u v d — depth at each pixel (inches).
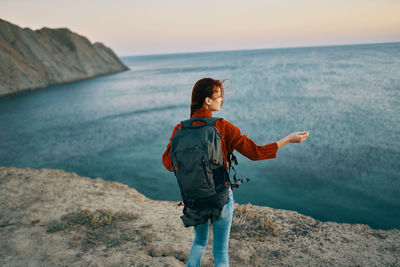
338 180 418.3
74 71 3442.4
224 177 54.8
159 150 700.7
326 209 338.6
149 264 106.6
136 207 167.6
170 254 115.0
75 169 596.7
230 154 58.9
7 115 1418.6
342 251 111.0
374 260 104.3
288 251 111.7
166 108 1373.0
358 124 752.3
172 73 4055.1
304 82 1866.4
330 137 652.7
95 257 113.1
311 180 425.7
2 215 152.3
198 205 54.5
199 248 69.5
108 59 4722.0
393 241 117.6
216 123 56.0
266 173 466.3
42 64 2970.0
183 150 52.4
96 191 191.5
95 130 989.2
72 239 127.9
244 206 157.6
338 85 1584.6
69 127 1075.3
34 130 1047.0
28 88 2470.5
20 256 115.3
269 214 147.3
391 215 313.6
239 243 118.3
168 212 160.4
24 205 164.6
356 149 557.0
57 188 193.2
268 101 1252.5
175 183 487.8
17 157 714.2
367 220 307.1
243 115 994.1
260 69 3371.1
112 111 1408.7
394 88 1353.3
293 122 832.9
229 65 4810.5
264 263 104.3
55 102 1828.2
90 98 1950.1
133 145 758.5
